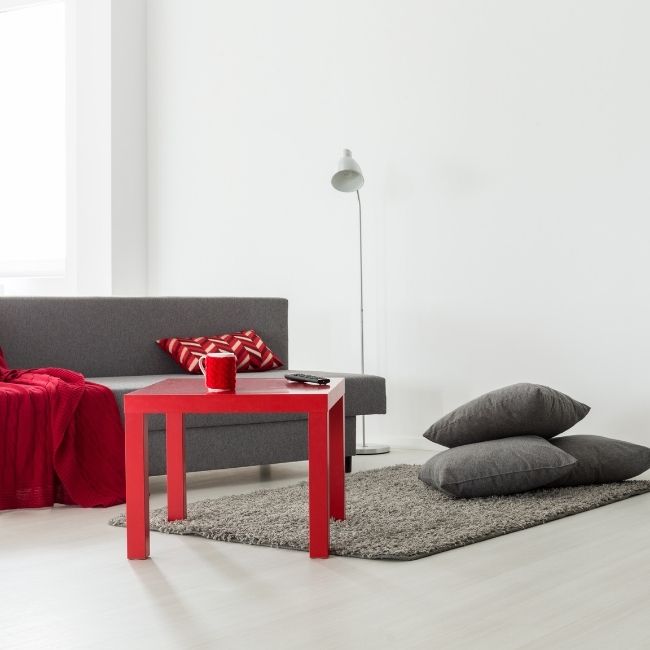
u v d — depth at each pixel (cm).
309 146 551
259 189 573
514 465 342
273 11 564
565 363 457
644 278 434
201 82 598
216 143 592
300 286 556
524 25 470
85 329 442
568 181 456
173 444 305
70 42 625
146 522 264
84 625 204
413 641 191
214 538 286
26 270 656
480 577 240
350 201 534
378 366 522
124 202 613
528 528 299
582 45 452
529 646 188
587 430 451
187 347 453
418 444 507
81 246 623
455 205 493
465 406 383
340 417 301
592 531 294
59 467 346
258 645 190
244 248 581
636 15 437
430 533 283
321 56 545
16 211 659
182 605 218
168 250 615
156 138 619
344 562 256
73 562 261
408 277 510
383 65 519
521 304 471
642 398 436
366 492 354
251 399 260
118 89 608
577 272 454
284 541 273
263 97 570
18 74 656
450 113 494
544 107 463
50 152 646
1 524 317
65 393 353
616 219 442
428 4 502
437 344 500
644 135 434
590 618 206
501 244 478
